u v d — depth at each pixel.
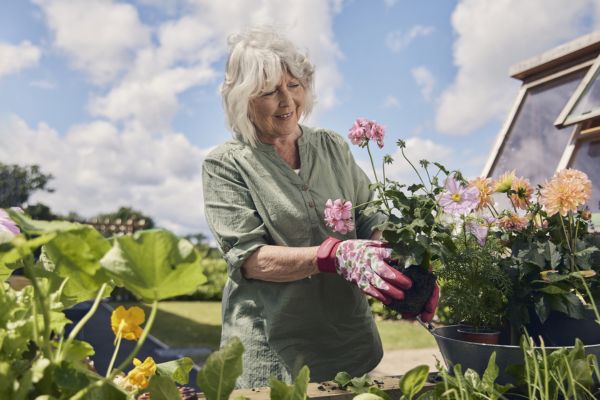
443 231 1.07
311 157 1.51
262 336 1.49
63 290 0.52
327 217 1.25
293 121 1.42
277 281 1.30
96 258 0.48
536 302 1.06
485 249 1.14
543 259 1.08
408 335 7.39
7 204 19.41
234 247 1.34
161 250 0.40
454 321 1.19
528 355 0.82
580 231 1.20
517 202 1.24
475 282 1.11
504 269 1.11
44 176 20.41
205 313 11.95
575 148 2.65
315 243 1.45
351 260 1.11
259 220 1.40
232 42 1.41
